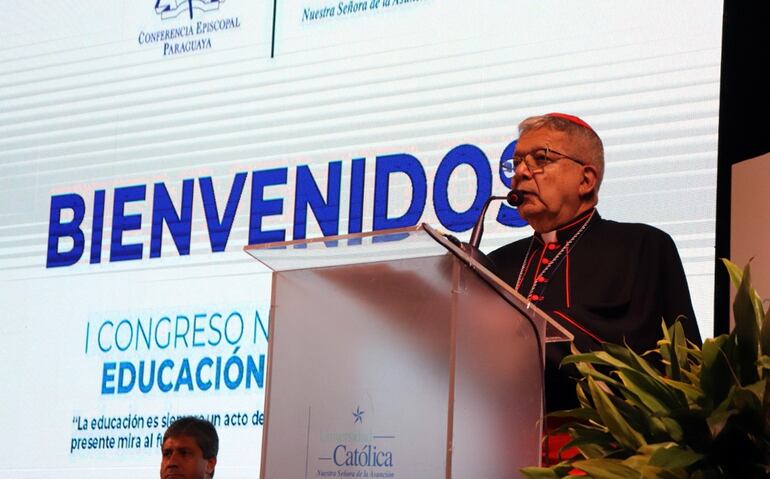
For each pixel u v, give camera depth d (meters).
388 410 1.54
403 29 3.92
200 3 4.36
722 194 3.30
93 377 4.23
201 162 4.23
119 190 4.38
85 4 4.63
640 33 3.50
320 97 4.03
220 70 4.27
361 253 1.60
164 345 4.11
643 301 2.41
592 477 1.31
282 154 4.07
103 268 4.33
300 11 4.14
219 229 4.12
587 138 2.58
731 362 1.39
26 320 4.43
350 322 1.61
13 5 4.78
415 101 3.84
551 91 3.61
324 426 1.60
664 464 1.29
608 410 1.39
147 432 4.06
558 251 2.57
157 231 4.25
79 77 4.58
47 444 4.26
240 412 3.88
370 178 3.87
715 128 3.34
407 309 1.56
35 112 4.64
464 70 3.78
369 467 1.54
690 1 3.44
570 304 2.45
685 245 3.31
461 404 1.51
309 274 1.67
